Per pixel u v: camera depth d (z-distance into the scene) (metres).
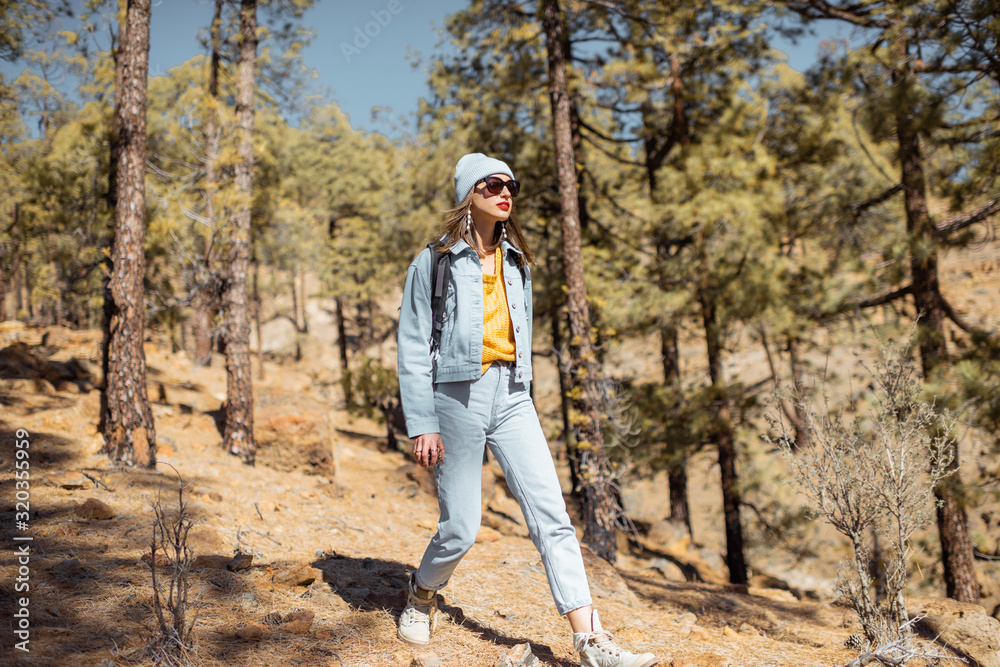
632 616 3.85
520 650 2.49
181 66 15.27
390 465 10.31
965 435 6.43
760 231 8.67
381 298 25.72
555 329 13.04
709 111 10.85
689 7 9.71
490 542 5.37
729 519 10.00
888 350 3.30
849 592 3.21
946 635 3.69
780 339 9.25
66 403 7.13
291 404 8.28
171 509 4.27
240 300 7.70
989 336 7.11
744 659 3.00
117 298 5.50
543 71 10.92
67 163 10.40
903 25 7.09
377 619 2.88
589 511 6.74
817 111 9.39
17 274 17.41
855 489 3.12
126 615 2.50
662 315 9.64
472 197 2.48
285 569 3.31
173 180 11.84
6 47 9.80
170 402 10.91
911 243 7.57
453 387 2.44
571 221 7.16
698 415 9.70
